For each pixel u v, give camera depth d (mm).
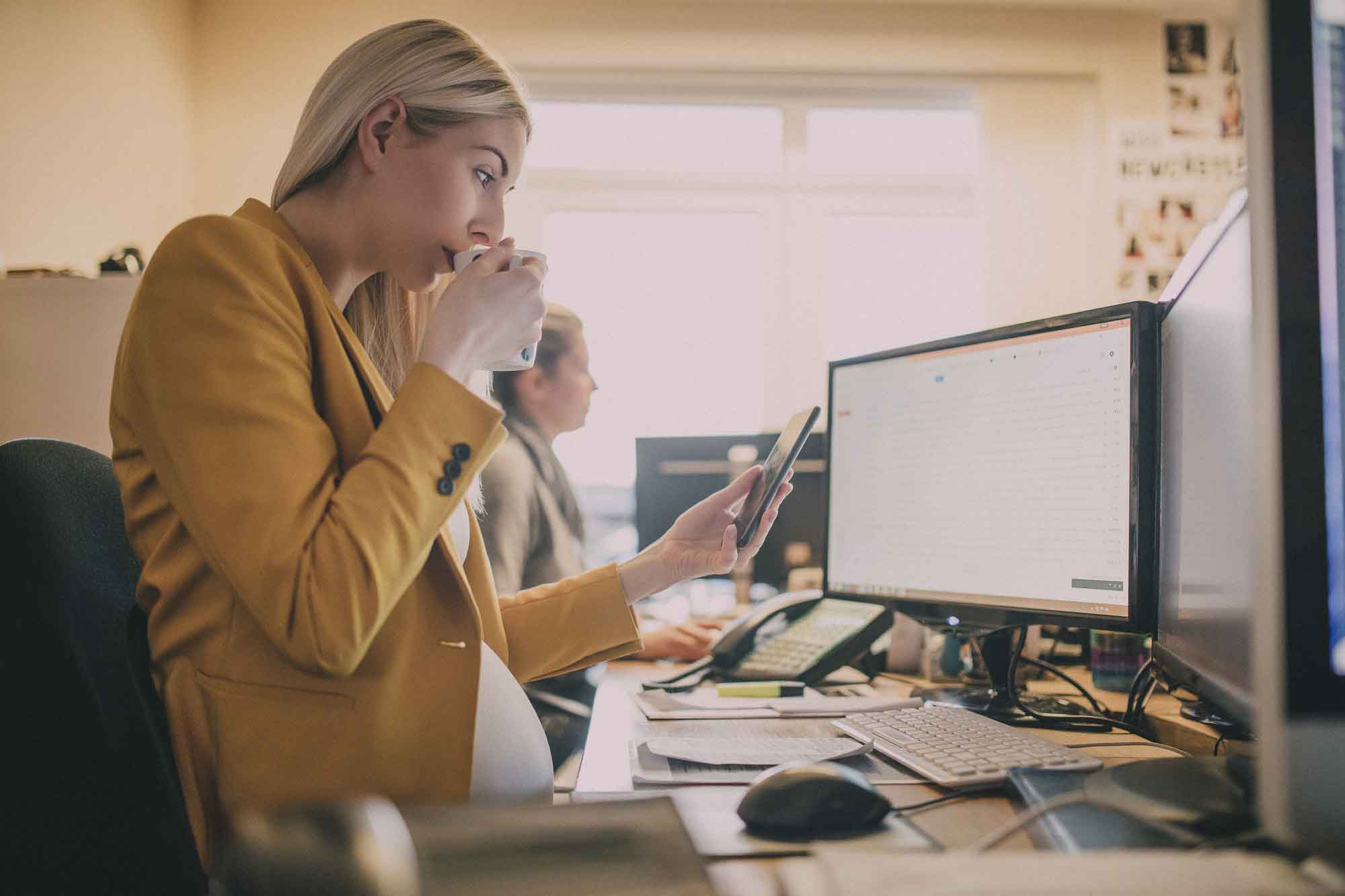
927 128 4629
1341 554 440
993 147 4414
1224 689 666
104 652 828
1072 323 1068
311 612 749
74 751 780
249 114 4203
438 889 493
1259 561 449
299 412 814
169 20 3934
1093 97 4449
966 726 939
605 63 4383
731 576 2277
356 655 777
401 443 815
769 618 1594
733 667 1539
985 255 4387
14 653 773
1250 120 473
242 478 771
